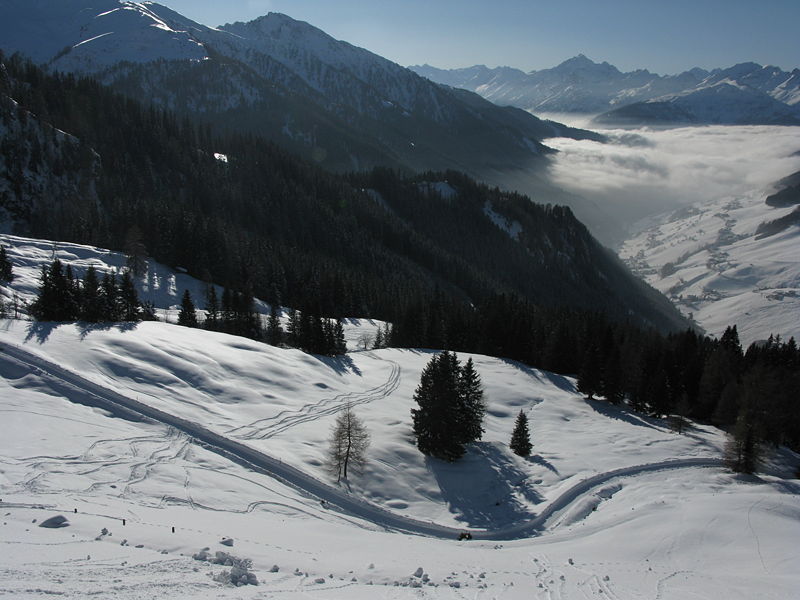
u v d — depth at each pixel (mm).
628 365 91125
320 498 44812
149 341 65125
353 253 188375
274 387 64938
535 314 125500
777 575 33156
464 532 44281
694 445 70562
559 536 44844
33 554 21172
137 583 19250
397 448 56344
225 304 100625
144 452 43688
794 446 83312
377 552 32812
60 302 70812
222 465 44906
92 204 144500
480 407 62969
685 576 32594
